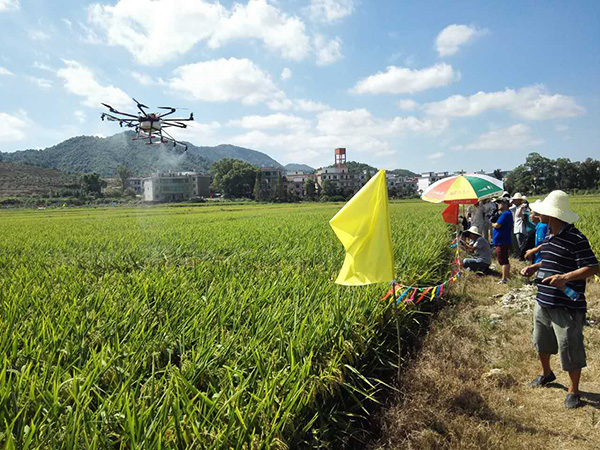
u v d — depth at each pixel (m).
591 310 6.89
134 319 4.75
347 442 3.61
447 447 3.56
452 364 5.02
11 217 42.84
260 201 100.81
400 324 5.75
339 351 4.20
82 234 17.88
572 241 4.24
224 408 2.97
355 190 116.50
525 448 3.52
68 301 5.53
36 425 2.76
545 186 104.88
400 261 8.55
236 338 4.18
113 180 134.00
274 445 2.76
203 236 14.57
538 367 5.11
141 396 3.11
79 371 3.44
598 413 4.01
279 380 3.40
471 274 10.21
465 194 7.68
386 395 4.49
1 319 4.70
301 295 5.89
